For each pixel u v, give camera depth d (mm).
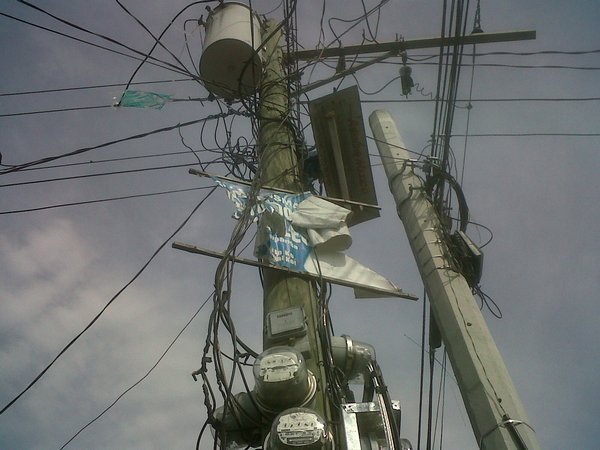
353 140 3521
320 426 1809
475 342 2115
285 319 2275
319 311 2420
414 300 2684
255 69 3660
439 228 2607
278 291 2459
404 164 2924
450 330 2215
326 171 3541
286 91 3592
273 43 3816
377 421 1985
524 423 1869
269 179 2930
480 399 1966
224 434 2074
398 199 2846
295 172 3064
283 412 1852
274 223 2654
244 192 2727
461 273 2420
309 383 2035
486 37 3551
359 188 3535
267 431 2023
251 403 2086
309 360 2189
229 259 2432
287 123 3289
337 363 2242
